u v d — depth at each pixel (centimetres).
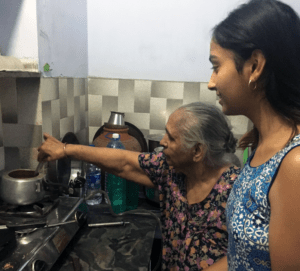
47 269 91
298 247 44
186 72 171
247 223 52
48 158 117
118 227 134
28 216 107
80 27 162
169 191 111
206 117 93
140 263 107
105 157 116
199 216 99
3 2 119
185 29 166
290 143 47
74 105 161
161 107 176
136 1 166
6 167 134
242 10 52
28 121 129
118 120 157
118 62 174
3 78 127
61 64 143
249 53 50
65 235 108
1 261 85
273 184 47
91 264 105
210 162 98
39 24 120
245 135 75
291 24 47
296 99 48
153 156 116
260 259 50
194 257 98
